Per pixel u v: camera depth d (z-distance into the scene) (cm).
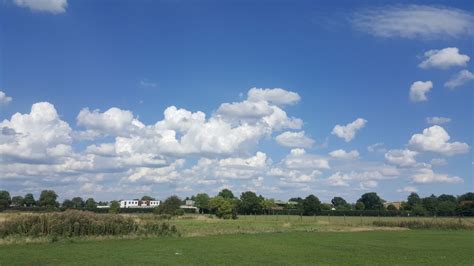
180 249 4719
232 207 15288
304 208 19600
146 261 3706
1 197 17588
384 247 5341
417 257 4247
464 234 8112
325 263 3762
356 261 3909
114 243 5306
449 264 3728
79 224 5959
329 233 7994
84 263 3519
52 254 4069
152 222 7050
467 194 19100
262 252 4572
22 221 5688
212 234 7006
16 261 3572
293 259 4016
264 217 16962
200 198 19950
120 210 17388
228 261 3800
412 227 10438
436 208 18025
